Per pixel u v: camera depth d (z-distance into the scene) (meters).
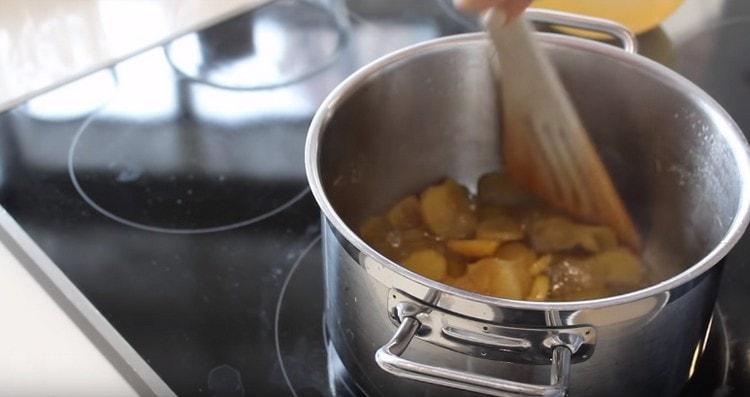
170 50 1.04
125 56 1.03
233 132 0.97
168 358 0.80
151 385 0.78
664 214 0.87
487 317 0.68
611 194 0.85
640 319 0.69
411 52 0.84
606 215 0.87
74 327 0.81
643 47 1.04
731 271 0.86
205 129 0.97
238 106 0.99
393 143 0.88
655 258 0.88
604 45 0.84
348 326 0.76
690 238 0.85
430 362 0.72
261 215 0.90
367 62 1.03
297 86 1.01
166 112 0.99
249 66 1.03
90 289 0.84
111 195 0.91
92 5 1.10
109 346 0.80
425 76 0.85
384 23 1.08
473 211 0.91
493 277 0.84
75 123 0.97
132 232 0.88
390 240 0.88
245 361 0.80
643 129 0.85
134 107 0.99
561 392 0.67
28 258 0.85
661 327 0.71
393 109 0.86
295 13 1.09
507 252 0.87
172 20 1.08
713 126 0.79
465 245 0.87
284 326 0.83
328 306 0.79
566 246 0.87
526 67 0.83
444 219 0.90
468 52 0.85
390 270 0.69
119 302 0.83
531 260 0.87
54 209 0.90
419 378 0.68
